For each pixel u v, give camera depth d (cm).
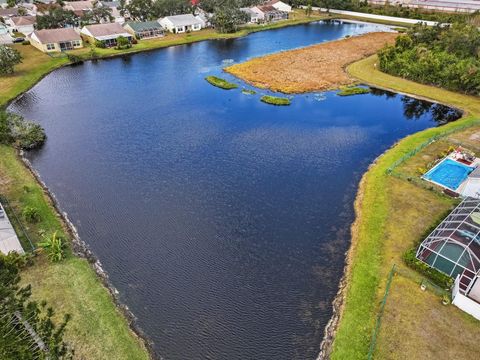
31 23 13525
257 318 3456
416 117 7494
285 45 12644
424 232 4219
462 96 8262
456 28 10056
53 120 7219
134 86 8994
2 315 2380
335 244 4294
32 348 2277
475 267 3456
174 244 4281
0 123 6191
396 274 3694
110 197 5053
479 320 3222
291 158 6000
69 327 3198
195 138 6569
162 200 5000
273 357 3141
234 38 13550
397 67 9450
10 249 3844
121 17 15225
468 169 5338
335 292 3700
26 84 8831
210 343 3244
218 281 3831
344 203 4972
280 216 4731
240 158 5978
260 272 3938
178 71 10062
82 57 10838
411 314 3288
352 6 17650
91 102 8056
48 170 5656
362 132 6869
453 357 2941
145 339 3247
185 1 15100
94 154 6078
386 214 4562
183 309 3531
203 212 4791
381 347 3028
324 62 10588
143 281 3812
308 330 3341
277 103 7938
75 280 3688
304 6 18825
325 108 7844
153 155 6053
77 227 4522
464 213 3969
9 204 4700
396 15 16325
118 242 4297
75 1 17525
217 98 8288
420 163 5597
